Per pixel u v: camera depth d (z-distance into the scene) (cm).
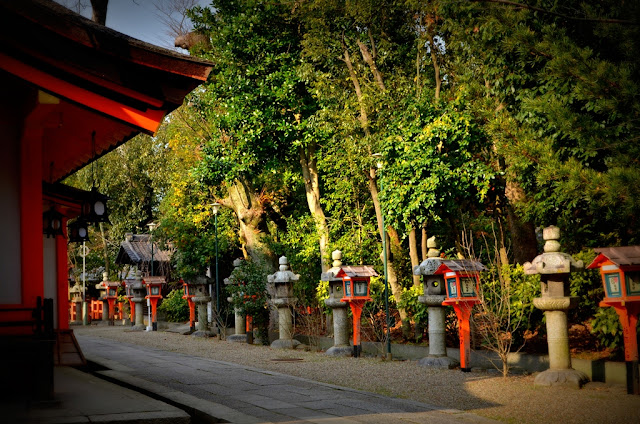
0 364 666
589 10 1029
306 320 2311
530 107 1103
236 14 2164
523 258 1586
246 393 1045
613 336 1175
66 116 886
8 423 584
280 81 2111
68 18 671
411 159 1609
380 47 1966
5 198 762
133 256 3616
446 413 887
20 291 756
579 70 1005
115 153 3794
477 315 1708
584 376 1089
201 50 2308
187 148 2633
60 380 889
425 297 1445
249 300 2294
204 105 2447
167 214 2905
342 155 2034
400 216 1712
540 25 1200
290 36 2164
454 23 1409
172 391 938
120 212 3878
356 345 1717
